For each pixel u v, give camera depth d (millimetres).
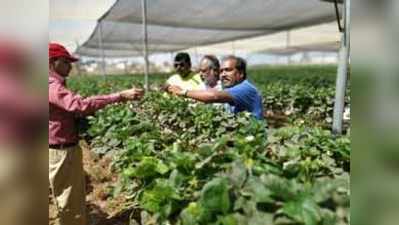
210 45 25062
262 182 2123
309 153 3100
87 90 14422
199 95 4895
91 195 5742
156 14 12070
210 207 2146
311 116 10664
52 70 3865
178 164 2744
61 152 3980
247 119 4570
